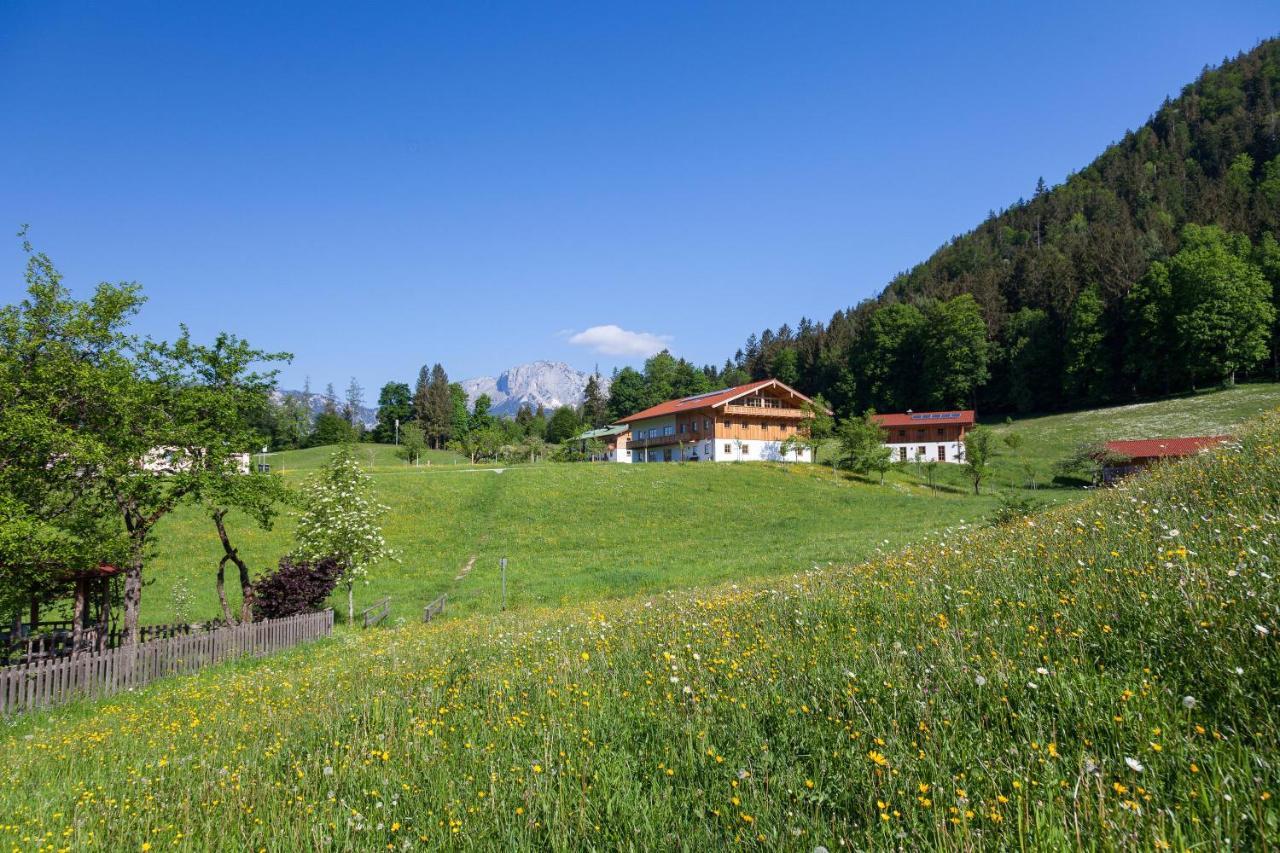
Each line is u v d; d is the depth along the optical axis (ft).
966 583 25.71
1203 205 414.00
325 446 393.70
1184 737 12.28
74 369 48.11
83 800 18.48
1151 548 23.65
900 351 370.53
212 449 58.70
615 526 139.64
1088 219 557.74
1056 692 14.67
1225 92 628.69
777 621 26.76
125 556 51.08
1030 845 10.21
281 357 64.85
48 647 53.47
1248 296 266.98
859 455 212.84
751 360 564.71
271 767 19.44
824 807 12.87
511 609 76.07
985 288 399.85
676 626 30.17
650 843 12.24
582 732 18.07
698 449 256.93
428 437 462.19
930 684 16.69
